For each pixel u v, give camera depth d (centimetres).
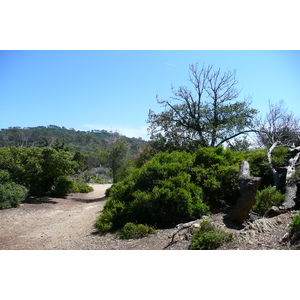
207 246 507
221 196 816
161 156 927
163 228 708
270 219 579
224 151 943
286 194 700
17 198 1305
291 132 1371
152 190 768
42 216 1172
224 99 1873
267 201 687
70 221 1054
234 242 502
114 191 891
